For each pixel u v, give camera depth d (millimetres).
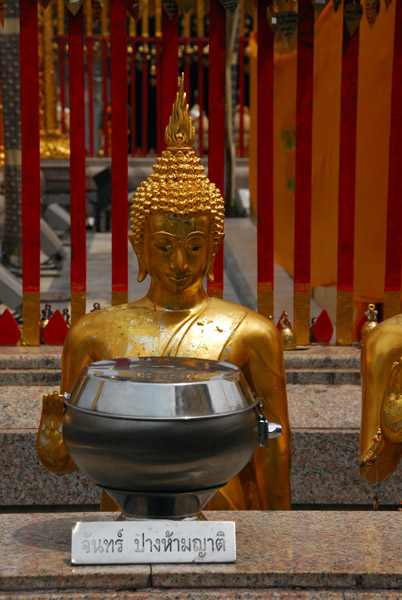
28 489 3684
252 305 8289
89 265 12031
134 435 1872
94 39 16797
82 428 1934
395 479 3688
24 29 4234
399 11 4230
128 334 2918
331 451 3693
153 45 21016
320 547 2008
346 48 4309
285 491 3113
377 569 1885
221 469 1968
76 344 2963
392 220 4383
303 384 4047
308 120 4367
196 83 24500
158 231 2820
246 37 18984
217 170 4367
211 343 2912
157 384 1908
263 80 4336
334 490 3711
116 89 4324
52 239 11258
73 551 1906
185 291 2930
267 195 4414
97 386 1957
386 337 2801
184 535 1921
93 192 16375
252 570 1881
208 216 2861
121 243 4402
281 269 9867
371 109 5035
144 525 1926
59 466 2713
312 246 6285
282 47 7273
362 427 2879
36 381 4008
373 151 5031
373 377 2822
